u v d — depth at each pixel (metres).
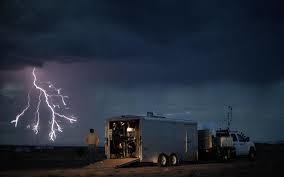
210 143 27.50
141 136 21.83
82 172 19.09
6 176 17.12
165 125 23.42
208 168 21.70
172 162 23.42
